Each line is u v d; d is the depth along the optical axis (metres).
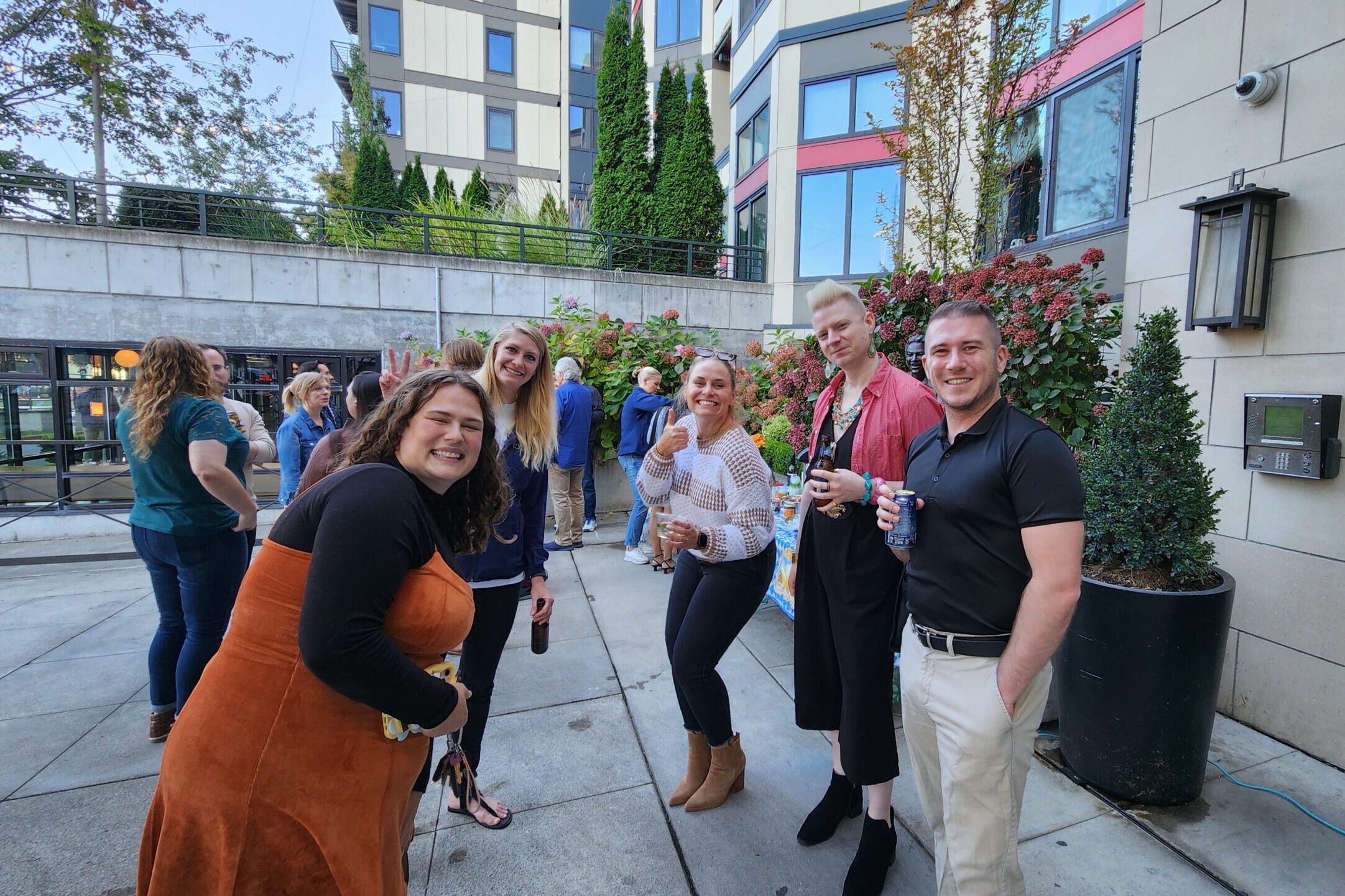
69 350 6.56
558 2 22.11
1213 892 1.75
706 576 2.02
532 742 2.59
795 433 3.91
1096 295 3.18
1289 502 2.36
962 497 1.40
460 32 21.16
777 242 10.57
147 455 2.38
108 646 3.62
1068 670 2.23
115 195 7.40
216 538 2.49
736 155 12.73
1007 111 4.42
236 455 2.53
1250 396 2.44
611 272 8.97
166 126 12.67
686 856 1.94
